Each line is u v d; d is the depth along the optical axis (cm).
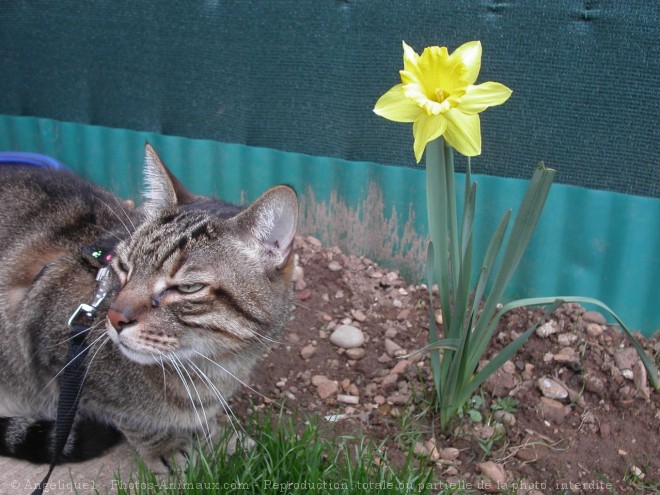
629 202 63
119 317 46
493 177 67
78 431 53
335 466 51
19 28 80
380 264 74
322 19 69
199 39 74
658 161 62
